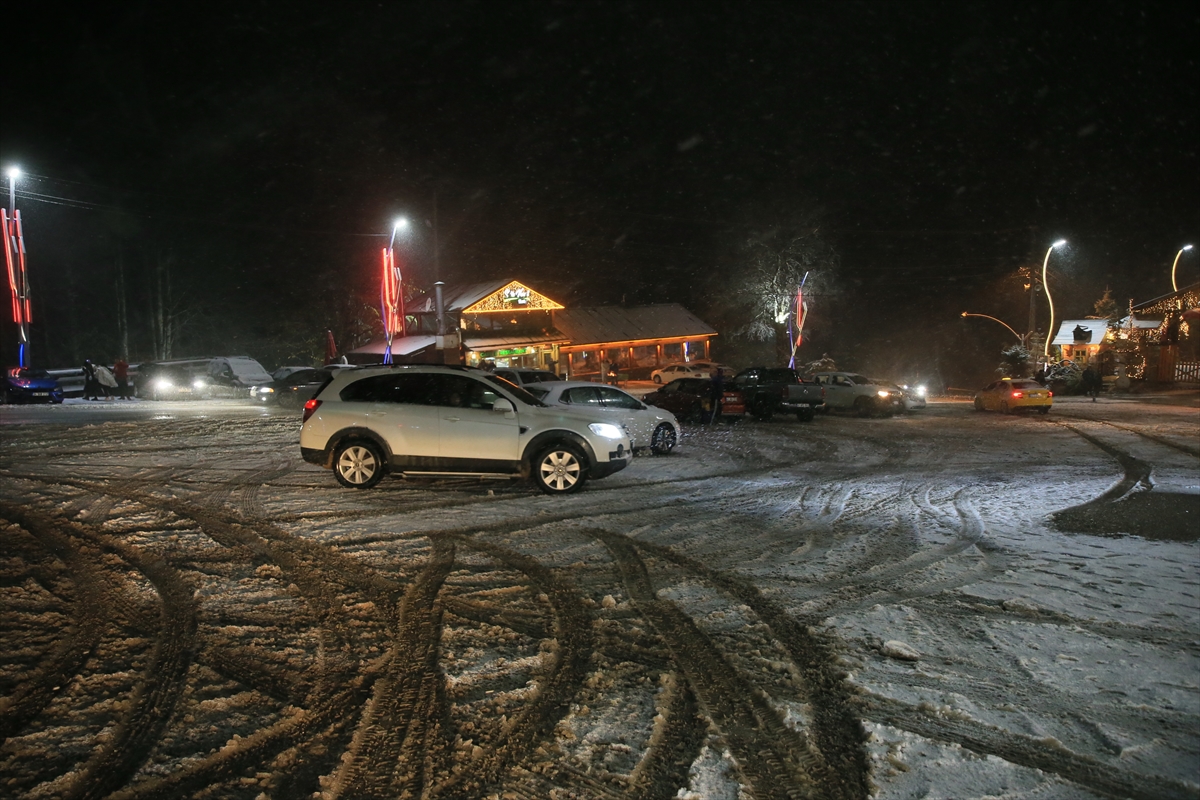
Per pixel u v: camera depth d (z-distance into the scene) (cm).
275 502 1029
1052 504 1086
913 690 474
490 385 1133
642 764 388
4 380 3198
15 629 561
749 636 562
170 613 597
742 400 2480
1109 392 4231
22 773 373
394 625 577
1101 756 400
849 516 995
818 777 379
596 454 1123
